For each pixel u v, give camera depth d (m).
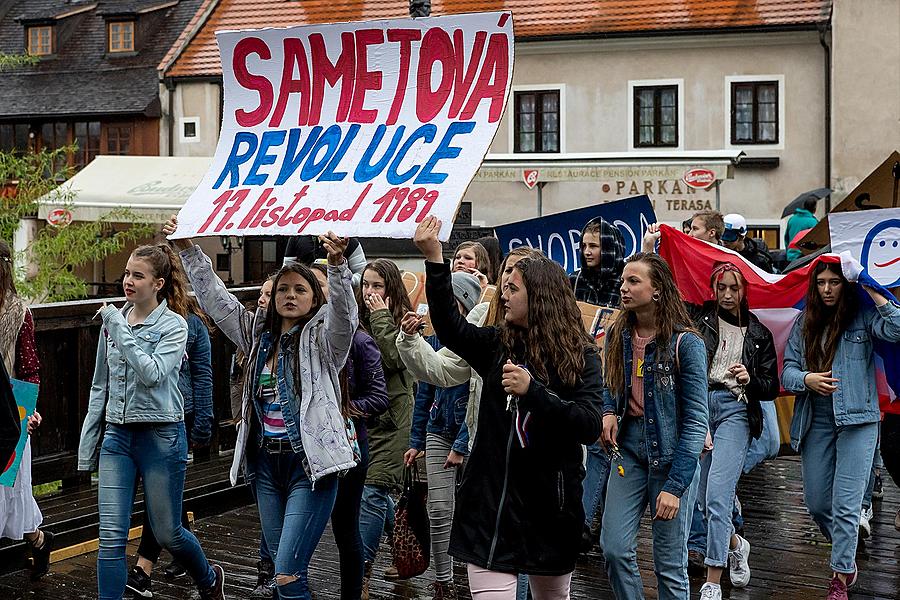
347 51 4.93
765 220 26.67
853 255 7.23
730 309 6.30
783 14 26.42
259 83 5.11
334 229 4.76
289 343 4.95
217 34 5.13
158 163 26.12
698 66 27.00
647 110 27.42
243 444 4.98
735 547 6.73
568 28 27.66
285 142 5.04
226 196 5.06
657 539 5.08
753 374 6.18
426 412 6.25
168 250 5.77
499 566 4.10
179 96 30.62
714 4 27.06
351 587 5.49
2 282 6.00
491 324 4.61
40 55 33.44
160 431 5.44
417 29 4.80
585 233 7.57
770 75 26.58
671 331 5.01
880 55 25.47
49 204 18.12
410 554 5.97
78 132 31.56
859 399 6.15
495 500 4.13
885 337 6.05
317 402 4.89
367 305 6.24
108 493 5.37
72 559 7.20
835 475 6.27
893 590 6.72
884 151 25.56
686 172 21.58
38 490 9.49
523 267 4.23
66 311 8.17
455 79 4.77
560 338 4.18
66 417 8.25
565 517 4.14
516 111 28.20
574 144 27.88
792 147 26.50
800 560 7.34
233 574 6.90
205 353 6.29
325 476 4.89
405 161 4.75
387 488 6.20
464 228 21.92
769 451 6.80
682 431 4.96
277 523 4.94
